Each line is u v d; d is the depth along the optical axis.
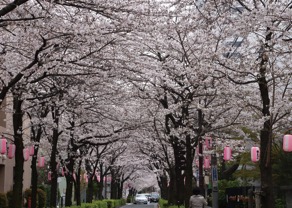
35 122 15.98
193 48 13.91
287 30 10.27
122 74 12.10
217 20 11.14
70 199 20.41
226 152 14.85
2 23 9.65
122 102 16.64
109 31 10.12
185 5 11.41
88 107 16.06
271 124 10.42
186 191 15.14
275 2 10.41
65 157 22.11
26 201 24.11
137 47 12.47
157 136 18.30
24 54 11.89
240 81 12.18
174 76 14.20
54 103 14.83
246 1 11.20
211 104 15.71
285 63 12.05
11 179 25.14
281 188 17.73
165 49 14.07
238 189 20.62
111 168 39.44
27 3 9.66
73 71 12.30
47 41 10.30
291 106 11.05
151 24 9.82
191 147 15.36
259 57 10.94
